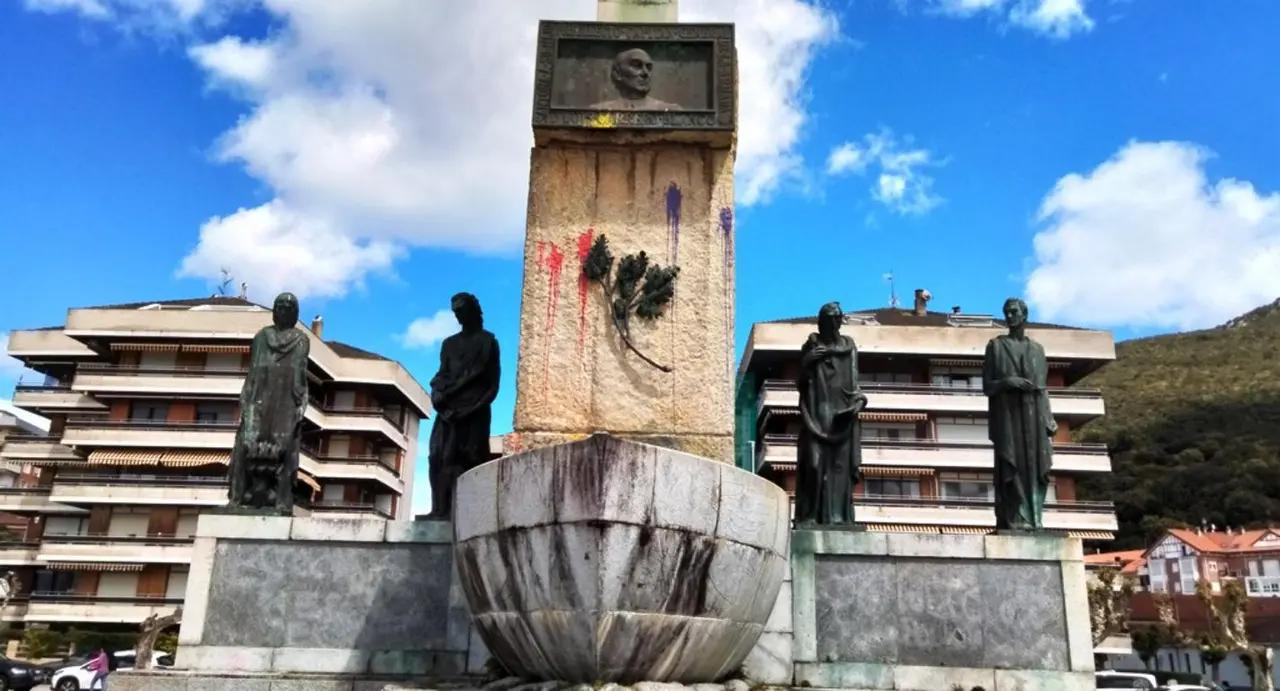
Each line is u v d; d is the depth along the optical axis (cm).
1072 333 4616
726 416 1002
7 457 4794
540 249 1040
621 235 1046
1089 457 4462
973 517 4216
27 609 4241
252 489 1064
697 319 1026
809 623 987
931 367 4594
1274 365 10044
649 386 1007
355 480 5072
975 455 4344
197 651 988
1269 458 7588
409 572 1012
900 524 4197
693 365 1012
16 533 5722
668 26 1070
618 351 1015
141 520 4447
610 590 698
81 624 4241
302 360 1102
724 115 1042
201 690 938
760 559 791
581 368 1010
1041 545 1020
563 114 1041
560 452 727
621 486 707
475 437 1105
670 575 720
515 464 753
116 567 4294
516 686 755
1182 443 8244
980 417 4488
